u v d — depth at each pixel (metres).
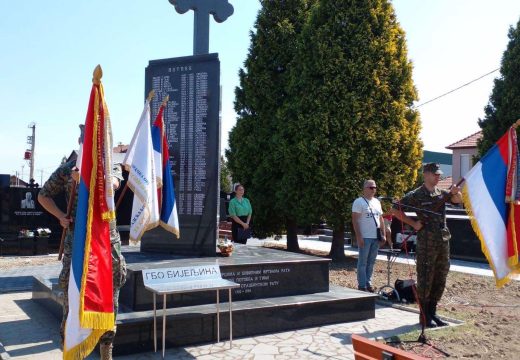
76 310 3.80
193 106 8.09
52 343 5.70
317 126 12.81
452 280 10.47
